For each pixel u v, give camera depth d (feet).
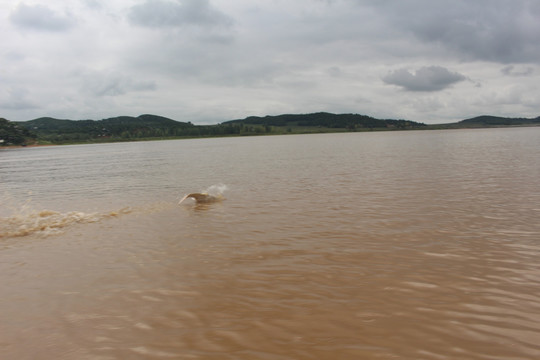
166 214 46.11
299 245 31.12
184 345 17.04
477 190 53.01
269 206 47.83
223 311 20.16
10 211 52.70
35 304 22.07
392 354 15.83
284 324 18.57
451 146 175.73
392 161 105.81
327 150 184.85
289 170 92.63
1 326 19.54
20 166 165.37
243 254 29.43
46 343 17.74
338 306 20.25
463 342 16.55
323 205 46.83
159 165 130.21
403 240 31.42
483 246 29.14
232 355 16.11
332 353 16.01
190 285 23.81
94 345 17.38
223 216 43.42
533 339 16.58
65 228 40.68
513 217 37.50
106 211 49.70
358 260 27.12
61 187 79.25
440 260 26.53
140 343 17.38
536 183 56.95
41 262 29.73
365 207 44.62
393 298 20.98
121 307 21.17
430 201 46.68
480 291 21.48
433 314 19.04
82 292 23.50
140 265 27.99
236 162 129.49
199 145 383.04
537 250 27.81
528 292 21.12
